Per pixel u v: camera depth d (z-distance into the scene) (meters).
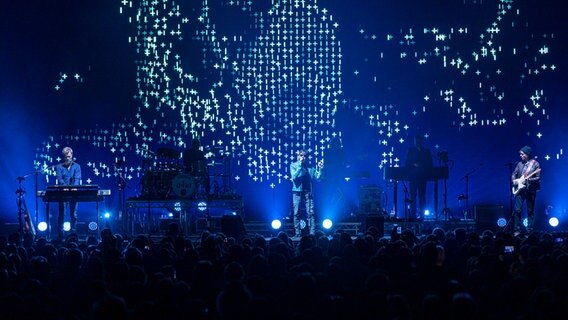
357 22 25.73
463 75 25.75
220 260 11.21
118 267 9.45
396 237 14.12
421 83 25.73
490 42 25.52
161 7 25.86
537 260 9.58
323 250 13.34
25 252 12.23
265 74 25.77
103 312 6.11
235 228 18.14
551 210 24.19
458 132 25.81
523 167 20.59
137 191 25.88
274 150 25.81
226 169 23.97
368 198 21.73
